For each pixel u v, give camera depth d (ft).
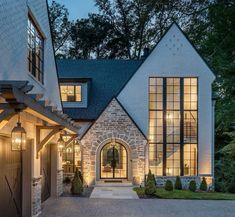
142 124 72.13
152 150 72.18
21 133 23.50
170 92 72.84
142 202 50.21
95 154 69.67
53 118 32.24
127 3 131.95
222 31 84.07
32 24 39.17
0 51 26.50
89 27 136.15
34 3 38.29
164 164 71.61
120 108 70.49
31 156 37.47
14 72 30.66
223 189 73.31
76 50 136.87
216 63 81.15
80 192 56.80
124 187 66.54
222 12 82.28
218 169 83.20
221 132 91.09
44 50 44.60
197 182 69.97
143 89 72.64
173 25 73.26
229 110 77.30
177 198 54.85
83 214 40.47
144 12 105.29
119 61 86.74
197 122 72.18
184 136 72.18
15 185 34.63
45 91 45.19
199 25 90.33
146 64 72.90
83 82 76.54
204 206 47.55
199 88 72.28
